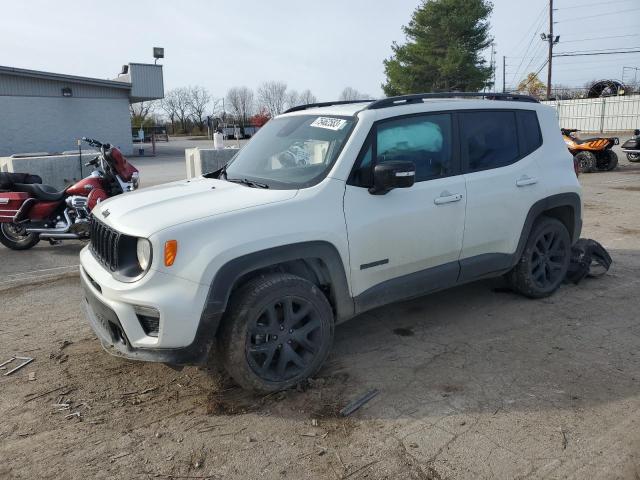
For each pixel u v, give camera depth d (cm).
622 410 324
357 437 304
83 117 2934
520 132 483
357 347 420
